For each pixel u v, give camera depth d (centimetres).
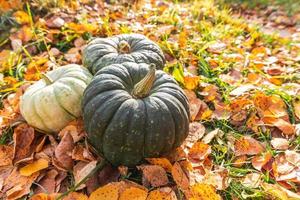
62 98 63
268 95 77
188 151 65
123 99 58
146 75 57
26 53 84
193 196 58
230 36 110
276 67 91
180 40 95
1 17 97
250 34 115
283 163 65
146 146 58
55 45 94
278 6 171
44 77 65
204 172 63
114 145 58
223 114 74
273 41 117
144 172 60
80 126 65
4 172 63
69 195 58
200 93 78
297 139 70
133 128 56
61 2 103
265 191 59
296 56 101
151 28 101
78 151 64
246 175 63
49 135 66
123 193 57
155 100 59
